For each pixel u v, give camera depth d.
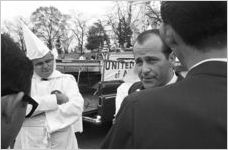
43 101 2.94
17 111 1.09
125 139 1.01
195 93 0.97
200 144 0.91
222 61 1.01
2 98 1.01
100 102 6.42
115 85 6.81
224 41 1.03
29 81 1.09
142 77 2.16
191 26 1.03
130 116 1.01
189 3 1.03
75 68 8.59
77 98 3.18
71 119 3.10
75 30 15.12
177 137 0.92
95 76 8.54
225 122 0.91
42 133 2.99
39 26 14.61
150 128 0.96
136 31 11.66
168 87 1.04
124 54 8.09
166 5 1.09
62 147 3.12
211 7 1.00
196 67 1.03
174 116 0.95
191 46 1.06
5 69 1.00
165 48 2.05
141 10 11.06
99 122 6.43
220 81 0.98
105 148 1.09
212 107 0.93
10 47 1.02
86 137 6.69
